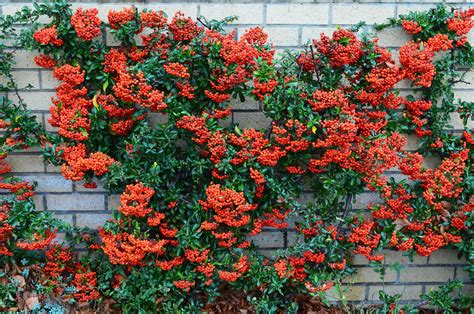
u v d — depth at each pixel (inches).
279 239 137.5
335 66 125.5
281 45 129.1
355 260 138.6
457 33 127.0
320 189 130.7
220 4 126.5
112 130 125.6
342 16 128.6
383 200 136.3
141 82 116.3
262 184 125.0
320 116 119.4
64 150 122.4
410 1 129.0
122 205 120.6
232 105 130.4
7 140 126.8
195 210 125.7
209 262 125.5
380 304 138.8
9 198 130.5
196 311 127.8
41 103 130.7
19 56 128.2
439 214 134.2
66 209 135.6
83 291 129.3
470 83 132.8
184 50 119.2
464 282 139.9
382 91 124.6
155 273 125.8
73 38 123.1
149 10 122.6
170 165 123.7
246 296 134.5
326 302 122.4
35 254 134.0
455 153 131.4
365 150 123.0
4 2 125.2
